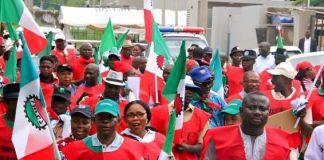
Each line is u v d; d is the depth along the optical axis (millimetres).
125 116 6855
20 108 5926
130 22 32219
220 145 5965
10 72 9719
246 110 5824
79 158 5996
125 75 10906
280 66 8766
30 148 5934
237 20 32344
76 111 6590
